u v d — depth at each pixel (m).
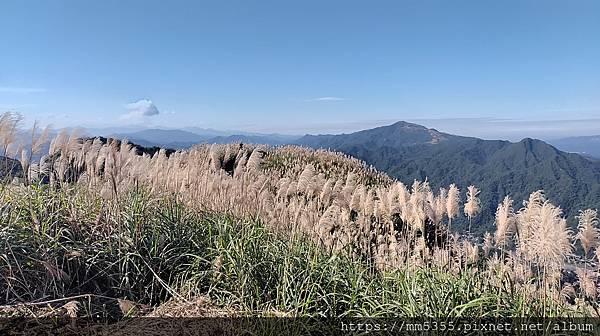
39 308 2.82
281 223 4.14
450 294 2.82
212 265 3.30
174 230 3.68
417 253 3.44
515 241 3.15
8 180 3.58
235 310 2.98
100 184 4.09
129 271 3.26
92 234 3.42
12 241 3.07
